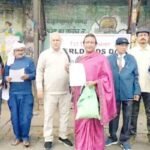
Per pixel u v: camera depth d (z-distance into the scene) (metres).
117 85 2.77
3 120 3.69
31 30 4.59
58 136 3.15
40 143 3.01
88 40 2.52
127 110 2.79
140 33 2.89
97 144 2.57
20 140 3.00
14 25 4.63
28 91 2.93
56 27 4.62
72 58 3.69
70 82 2.50
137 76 2.79
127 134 2.84
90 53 2.54
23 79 2.89
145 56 2.89
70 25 4.61
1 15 4.62
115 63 2.78
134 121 3.03
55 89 2.83
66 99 2.89
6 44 4.62
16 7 4.62
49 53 2.81
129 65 2.77
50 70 2.80
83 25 4.61
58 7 4.59
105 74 2.50
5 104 4.20
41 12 4.40
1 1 4.62
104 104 2.47
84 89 2.50
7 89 2.93
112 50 3.71
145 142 3.04
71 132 3.29
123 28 4.59
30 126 3.24
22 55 2.92
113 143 2.95
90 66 2.50
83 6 4.59
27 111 2.93
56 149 2.85
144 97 2.95
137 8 4.21
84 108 2.46
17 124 2.94
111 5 4.58
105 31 4.61
